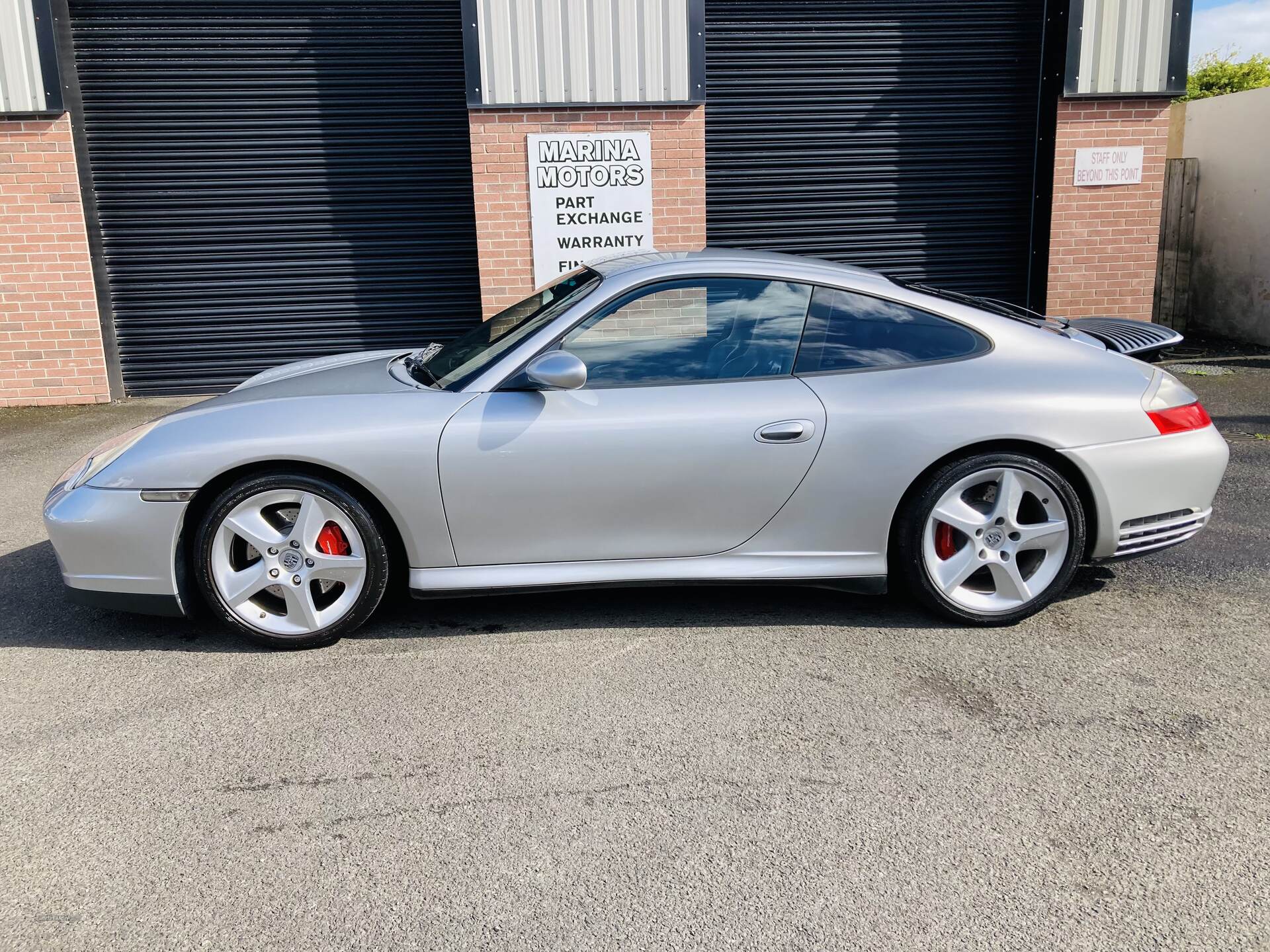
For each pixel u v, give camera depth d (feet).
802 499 11.87
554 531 11.85
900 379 12.02
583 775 9.18
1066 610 12.95
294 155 27.94
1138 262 29.71
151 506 11.46
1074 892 7.45
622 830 8.32
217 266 28.40
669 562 12.09
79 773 9.35
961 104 29.45
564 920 7.26
